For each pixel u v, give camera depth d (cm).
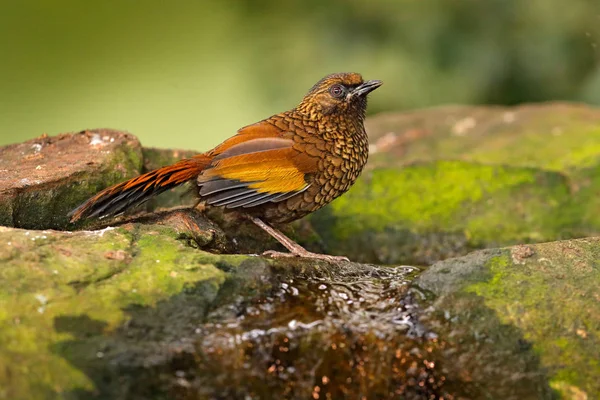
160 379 734
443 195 1320
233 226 1112
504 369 784
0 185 970
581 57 1744
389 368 788
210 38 2470
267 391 764
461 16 1755
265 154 1036
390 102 1825
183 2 2556
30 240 820
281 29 1880
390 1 1780
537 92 1823
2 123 2417
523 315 805
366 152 1144
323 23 1836
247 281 826
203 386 746
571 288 827
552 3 1720
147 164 1184
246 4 1881
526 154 1430
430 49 1756
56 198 1003
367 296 855
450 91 1802
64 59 2558
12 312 727
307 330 789
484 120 1612
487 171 1328
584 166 1341
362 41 1808
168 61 2475
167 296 786
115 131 1169
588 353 780
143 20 2583
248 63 2006
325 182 1074
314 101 1101
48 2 2631
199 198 1037
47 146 1132
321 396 774
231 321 789
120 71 2502
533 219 1295
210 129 2300
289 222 1112
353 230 1295
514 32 1753
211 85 2355
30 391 668
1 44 2575
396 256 1287
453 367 791
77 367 706
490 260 852
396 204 1314
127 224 918
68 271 789
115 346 731
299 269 886
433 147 1520
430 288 836
